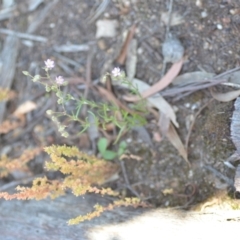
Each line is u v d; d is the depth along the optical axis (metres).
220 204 2.09
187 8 2.25
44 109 2.69
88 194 2.35
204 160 2.20
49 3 2.71
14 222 2.31
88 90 2.55
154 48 2.38
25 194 2.02
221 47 2.16
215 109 2.15
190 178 2.26
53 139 2.65
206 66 2.22
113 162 2.45
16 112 2.74
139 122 2.34
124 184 2.41
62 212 2.28
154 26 2.36
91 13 2.56
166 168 2.34
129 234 2.07
